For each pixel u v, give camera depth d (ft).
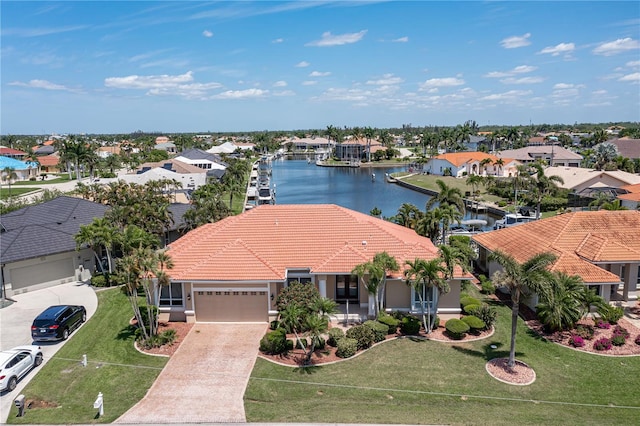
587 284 107.86
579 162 435.12
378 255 101.65
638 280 120.78
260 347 94.53
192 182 301.22
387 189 408.46
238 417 70.59
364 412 71.46
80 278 143.23
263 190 337.11
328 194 382.83
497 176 423.23
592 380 81.30
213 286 107.24
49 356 92.32
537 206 236.63
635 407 73.00
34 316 113.80
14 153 547.49
